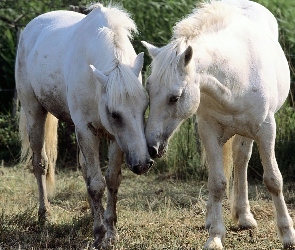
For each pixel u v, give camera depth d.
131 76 8.89
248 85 9.41
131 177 15.38
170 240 10.30
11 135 17.25
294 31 18.52
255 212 12.07
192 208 12.52
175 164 15.31
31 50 11.71
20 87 12.10
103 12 10.10
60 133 16.64
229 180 11.73
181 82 8.60
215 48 9.14
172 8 19.66
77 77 9.91
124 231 10.83
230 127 9.68
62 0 20.05
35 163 11.96
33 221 11.38
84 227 10.77
